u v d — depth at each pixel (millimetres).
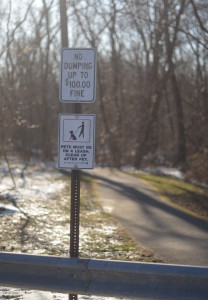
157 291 4980
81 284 5199
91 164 5617
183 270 4906
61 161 5664
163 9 24922
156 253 9125
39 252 8742
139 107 42219
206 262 8477
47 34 31953
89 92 5637
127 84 50156
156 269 4969
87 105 31891
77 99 5656
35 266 5289
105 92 47281
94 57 5617
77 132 5645
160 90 35094
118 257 8711
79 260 5215
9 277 5363
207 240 10547
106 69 47219
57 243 9586
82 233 10984
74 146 5648
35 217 12648
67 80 5664
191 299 4875
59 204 15602
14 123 20344
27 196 16922
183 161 33031
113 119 44750
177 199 17688
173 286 4953
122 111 45562
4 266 5367
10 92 21953
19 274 5348
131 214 14164
